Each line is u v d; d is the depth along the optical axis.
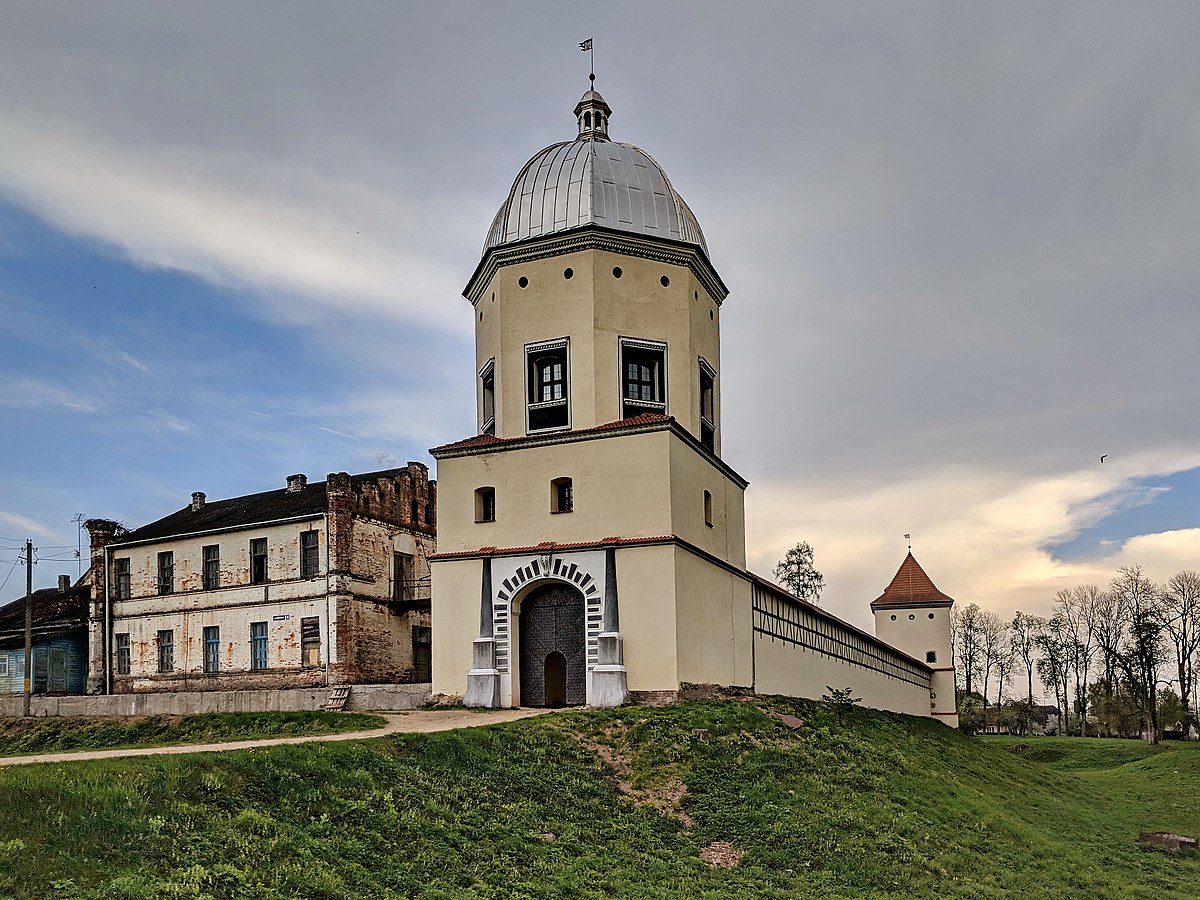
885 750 35.59
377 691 40.03
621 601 36.00
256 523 55.69
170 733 39.22
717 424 43.69
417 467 59.25
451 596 38.44
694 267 41.62
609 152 42.56
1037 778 43.66
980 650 134.38
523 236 40.62
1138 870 30.45
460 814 22.27
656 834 24.95
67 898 14.28
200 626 57.03
